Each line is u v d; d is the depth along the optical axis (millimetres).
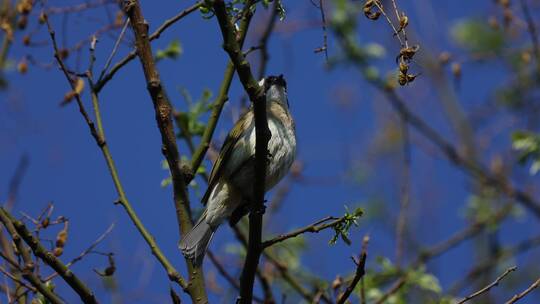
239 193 9422
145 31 7621
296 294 12086
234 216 9516
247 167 9344
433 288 11141
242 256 12203
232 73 8484
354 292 11016
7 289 7539
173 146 7711
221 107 8305
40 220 7996
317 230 7215
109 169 8094
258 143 7086
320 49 7086
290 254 12336
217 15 6535
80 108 8156
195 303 7344
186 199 7750
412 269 11688
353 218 7219
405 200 12586
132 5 7594
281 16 7355
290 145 9555
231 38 6617
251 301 7293
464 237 14250
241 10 7262
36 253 7008
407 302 11336
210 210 9375
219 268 11125
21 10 9680
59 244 7777
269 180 9461
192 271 7504
